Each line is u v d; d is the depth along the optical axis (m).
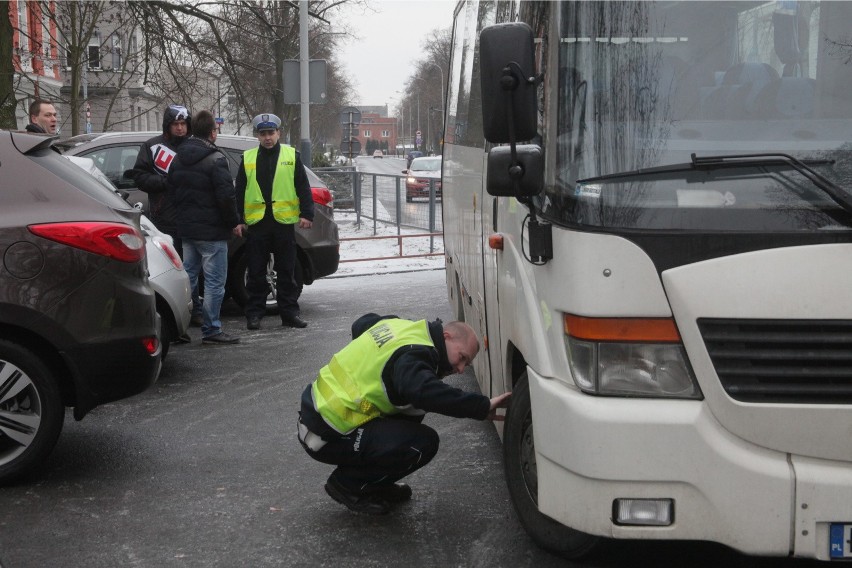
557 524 4.52
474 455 6.29
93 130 41.06
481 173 6.21
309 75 19.39
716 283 3.68
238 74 24.59
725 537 3.75
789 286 3.64
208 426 7.02
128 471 5.98
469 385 8.21
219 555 4.70
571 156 3.95
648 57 4.03
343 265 17.84
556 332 3.99
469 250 6.89
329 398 5.00
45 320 5.62
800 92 3.97
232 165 11.97
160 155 10.48
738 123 3.93
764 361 3.68
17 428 5.64
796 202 3.72
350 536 4.91
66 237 5.67
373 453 4.98
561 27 4.09
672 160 3.87
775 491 3.69
